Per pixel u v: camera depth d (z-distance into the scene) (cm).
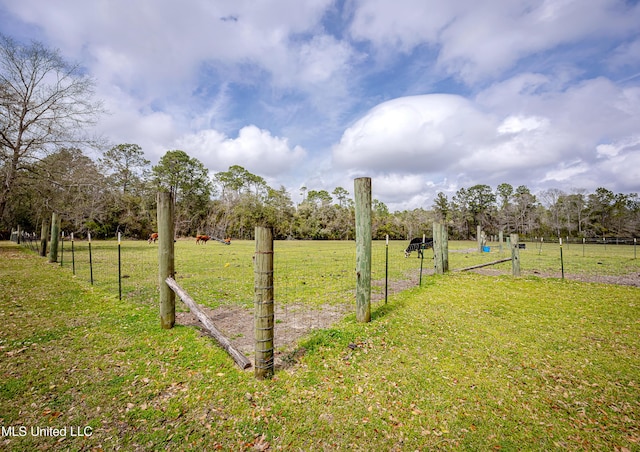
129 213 4041
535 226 5306
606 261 1486
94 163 2205
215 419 268
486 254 2109
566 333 474
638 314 568
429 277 982
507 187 5838
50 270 1054
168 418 268
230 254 1883
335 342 429
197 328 489
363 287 508
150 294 713
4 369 346
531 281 893
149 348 407
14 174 1786
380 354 398
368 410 283
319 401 296
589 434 250
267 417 272
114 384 320
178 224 5019
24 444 234
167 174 5147
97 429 253
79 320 520
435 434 253
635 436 247
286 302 668
